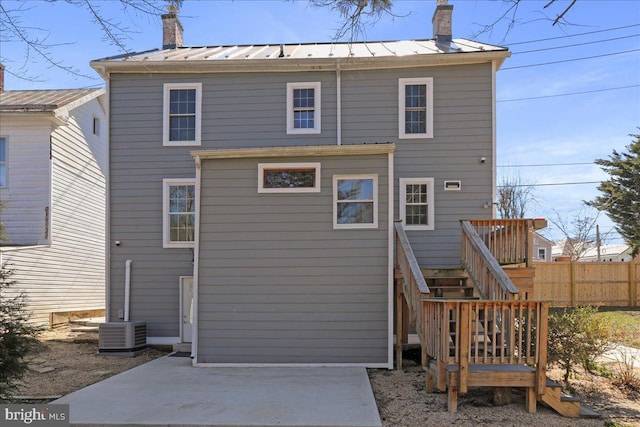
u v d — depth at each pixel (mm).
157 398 5938
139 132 10500
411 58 9977
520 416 5293
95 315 14172
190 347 9656
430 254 9859
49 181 12250
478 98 10047
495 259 7219
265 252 8062
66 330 11805
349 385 6523
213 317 8008
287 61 10188
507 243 8008
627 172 21406
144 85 10562
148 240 10336
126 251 10336
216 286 8062
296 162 8156
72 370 8000
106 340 9242
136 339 9523
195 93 10570
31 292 11586
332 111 10289
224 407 5523
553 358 6496
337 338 7852
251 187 8180
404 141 10117
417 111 10273
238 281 8047
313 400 5781
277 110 10383
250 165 8203
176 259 10273
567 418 5277
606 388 6664
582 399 6180
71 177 13352
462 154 10008
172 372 7488
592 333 6609
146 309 10188
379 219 7984
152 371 7574
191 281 10281
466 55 9906
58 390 6625
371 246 7953
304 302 7941
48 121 12305
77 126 13734
